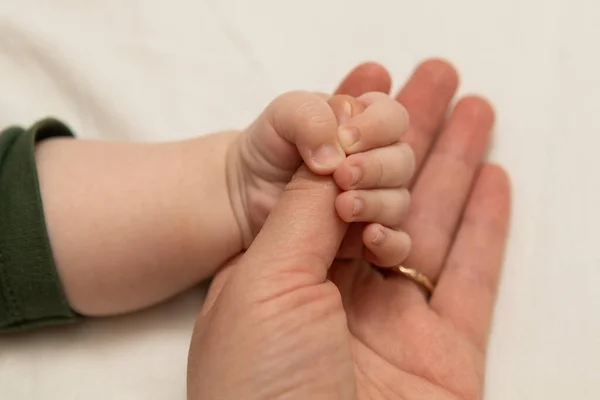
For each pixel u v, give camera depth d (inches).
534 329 11.3
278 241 9.7
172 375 10.9
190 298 11.4
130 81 12.5
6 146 10.8
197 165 11.2
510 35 12.9
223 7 13.0
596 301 11.3
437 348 11.0
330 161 9.8
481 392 10.9
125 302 11.0
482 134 12.2
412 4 13.1
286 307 9.4
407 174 10.5
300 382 9.3
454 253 11.6
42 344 11.0
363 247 11.0
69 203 10.7
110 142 11.4
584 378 11.0
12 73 12.4
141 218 10.8
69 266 10.6
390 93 12.4
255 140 10.6
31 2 12.7
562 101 12.4
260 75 12.7
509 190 12.0
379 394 10.6
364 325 11.1
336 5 13.1
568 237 11.7
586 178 12.0
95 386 10.8
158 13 12.9
